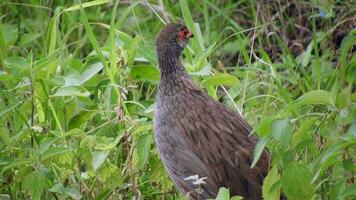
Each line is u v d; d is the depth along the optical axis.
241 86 13.05
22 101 11.81
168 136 10.97
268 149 10.90
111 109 11.94
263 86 13.63
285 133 9.59
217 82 11.82
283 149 9.85
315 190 10.12
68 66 12.77
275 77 12.55
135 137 11.21
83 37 15.56
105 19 15.98
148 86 14.03
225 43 15.72
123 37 12.55
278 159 9.84
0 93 12.66
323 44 14.34
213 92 12.16
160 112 11.12
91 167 11.12
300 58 14.05
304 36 15.09
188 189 10.94
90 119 12.30
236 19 16.03
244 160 10.72
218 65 14.95
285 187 9.76
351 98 9.92
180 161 10.91
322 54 14.62
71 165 11.16
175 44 11.24
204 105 11.02
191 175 10.84
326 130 9.91
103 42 15.64
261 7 14.89
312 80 13.27
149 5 13.45
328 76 13.19
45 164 11.16
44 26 15.60
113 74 12.06
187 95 11.09
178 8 16.09
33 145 11.47
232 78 11.77
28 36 15.12
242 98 12.73
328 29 14.29
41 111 11.94
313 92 9.77
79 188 11.20
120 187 11.16
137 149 10.98
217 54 15.34
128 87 12.03
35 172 10.77
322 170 9.91
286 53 13.94
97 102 12.21
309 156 11.02
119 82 12.11
